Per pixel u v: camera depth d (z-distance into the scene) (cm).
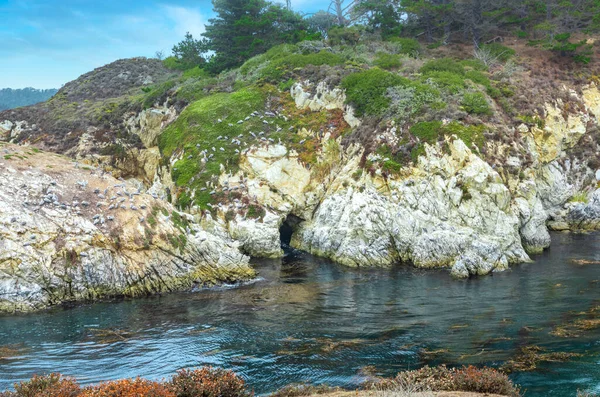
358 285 2900
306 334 2086
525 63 5347
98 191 3048
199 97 5181
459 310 2362
